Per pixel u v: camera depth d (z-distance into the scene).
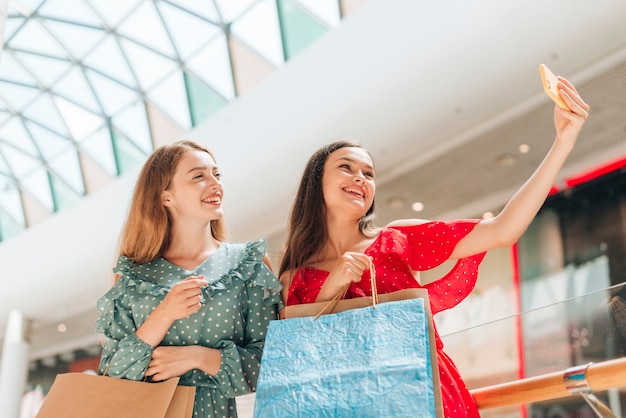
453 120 13.44
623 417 2.67
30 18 16.12
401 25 11.93
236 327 3.24
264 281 3.29
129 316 3.22
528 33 11.05
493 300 14.58
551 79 2.73
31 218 21.30
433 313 3.28
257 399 2.46
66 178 19.81
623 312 2.71
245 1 14.00
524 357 3.03
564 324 2.90
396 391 2.31
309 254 3.51
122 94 17.23
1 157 20.23
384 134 13.80
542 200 3.01
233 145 14.73
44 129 19.08
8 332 22.73
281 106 13.87
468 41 11.26
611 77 11.76
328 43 13.13
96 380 2.90
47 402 2.88
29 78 17.84
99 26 15.92
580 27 10.88
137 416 2.84
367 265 2.82
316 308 2.72
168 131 17.05
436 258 3.26
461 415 2.92
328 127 13.43
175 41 15.52
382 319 2.49
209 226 3.59
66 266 19.94
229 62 15.12
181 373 2.96
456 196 15.08
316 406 2.38
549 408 2.93
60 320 23.69
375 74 12.24
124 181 17.94
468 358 3.27
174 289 2.96
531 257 14.41
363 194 3.52
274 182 15.27
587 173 13.57
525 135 13.40
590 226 13.70
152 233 3.42
